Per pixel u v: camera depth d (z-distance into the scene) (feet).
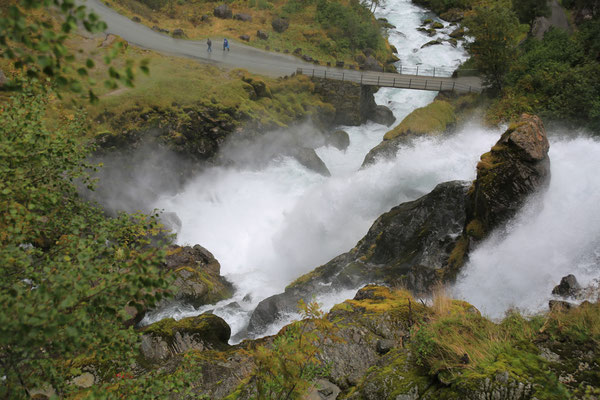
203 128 94.53
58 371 14.15
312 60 140.87
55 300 11.20
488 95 113.19
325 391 23.26
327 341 26.27
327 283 51.75
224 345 36.06
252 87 107.65
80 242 13.43
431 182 75.77
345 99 120.26
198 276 56.44
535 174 41.16
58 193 17.44
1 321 9.89
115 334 12.96
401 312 29.45
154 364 32.76
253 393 21.79
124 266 11.82
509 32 107.65
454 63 157.28
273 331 43.24
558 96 94.02
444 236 48.88
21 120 16.49
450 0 196.44
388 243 53.31
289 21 162.71
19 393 11.63
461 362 19.57
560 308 25.70
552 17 136.56
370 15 172.86
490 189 42.32
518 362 18.62
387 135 99.86
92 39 104.83
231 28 152.87
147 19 147.64
